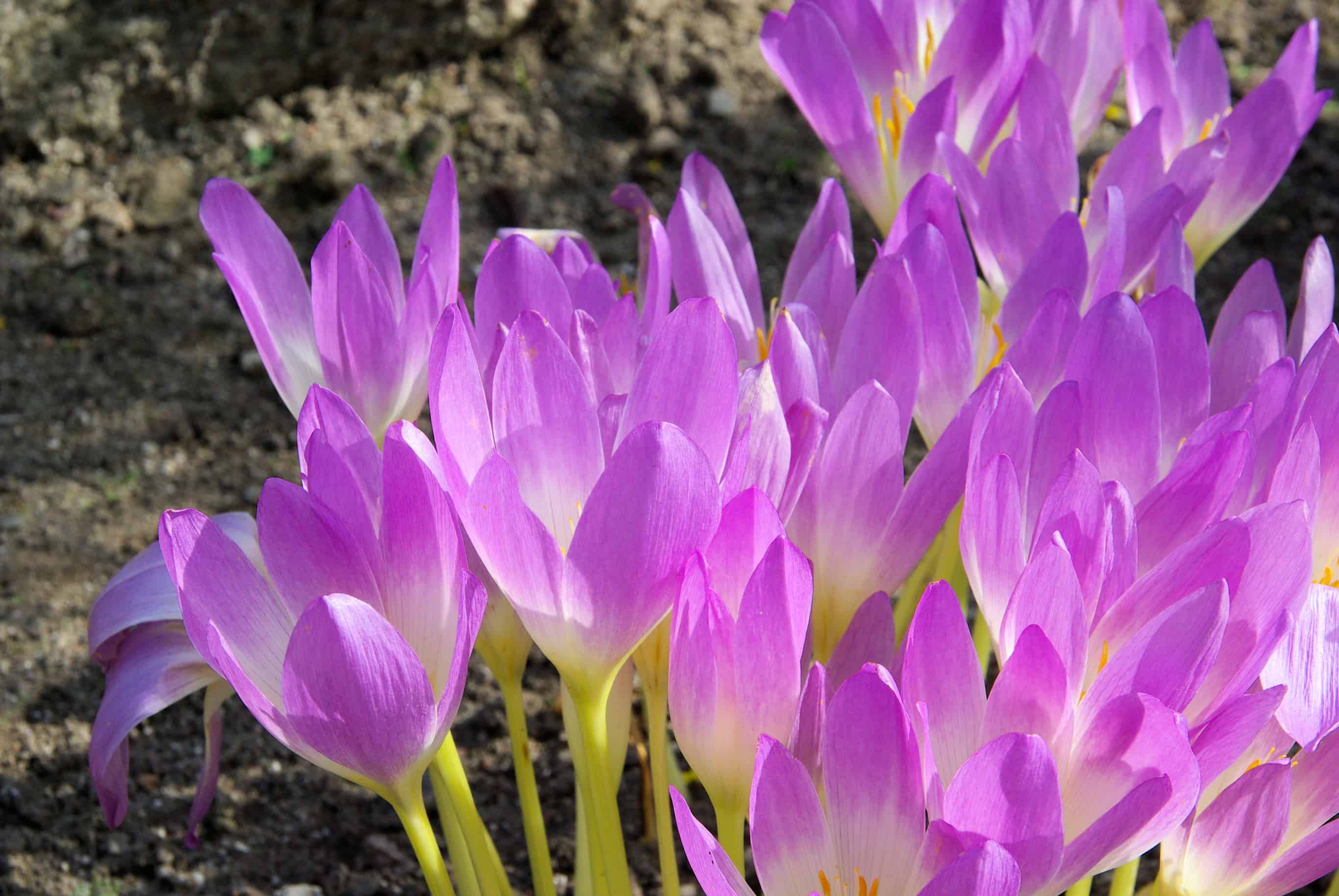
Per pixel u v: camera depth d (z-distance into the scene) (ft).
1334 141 4.78
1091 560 2.64
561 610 2.66
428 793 3.43
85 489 3.72
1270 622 2.65
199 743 3.47
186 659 2.92
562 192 4.41
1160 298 2.79
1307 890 3.33
